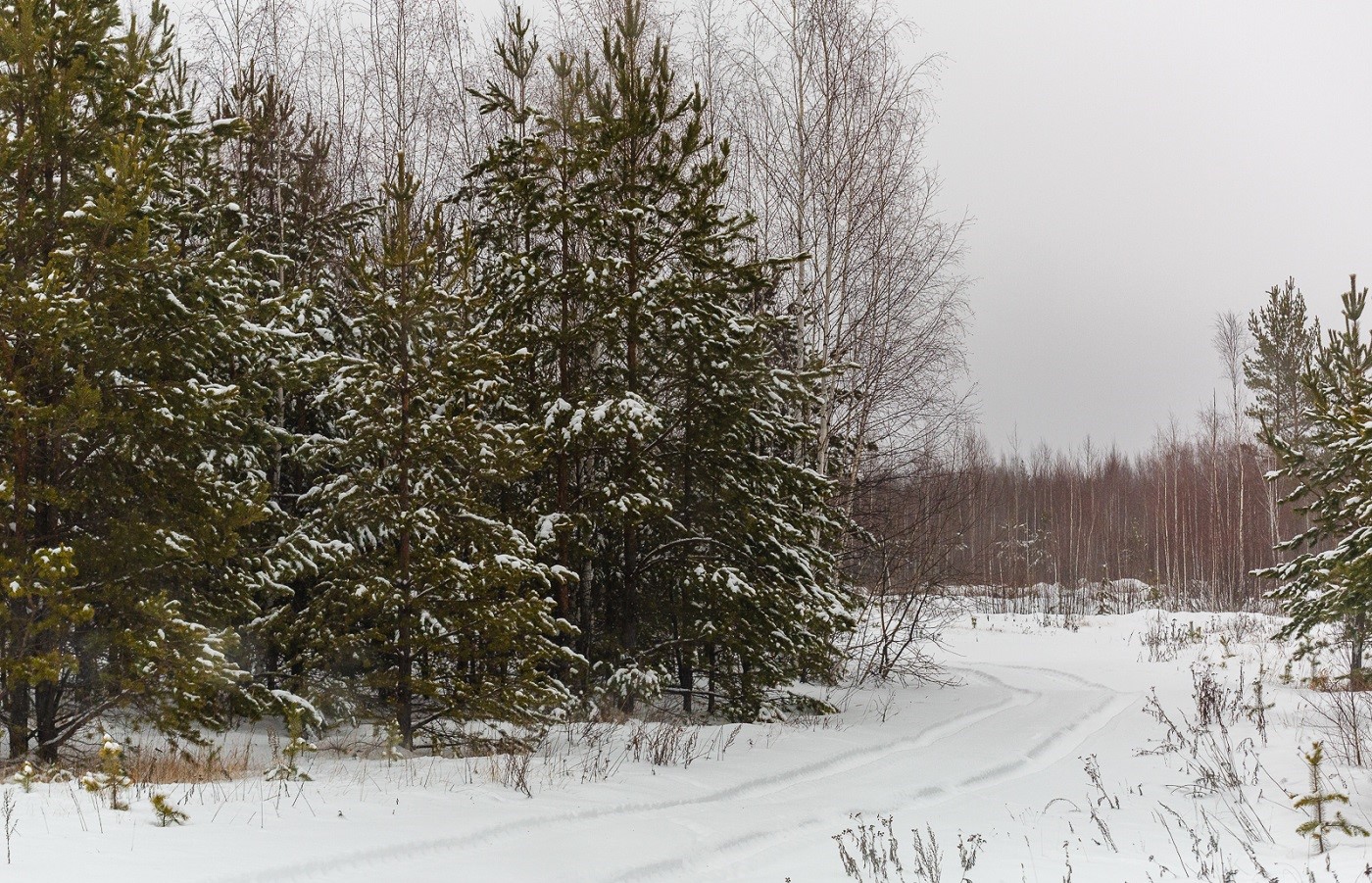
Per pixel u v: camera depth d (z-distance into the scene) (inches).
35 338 394.3
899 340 921.5
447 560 498.0
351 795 371.2
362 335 545.0
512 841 323.6
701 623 629.3
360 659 496.4
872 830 358.6
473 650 502.9
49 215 437.7
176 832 286.7
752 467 658.2
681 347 631.8
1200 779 466.3
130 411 426.0
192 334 455.8
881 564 916.6
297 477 662.5
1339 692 700.7
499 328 616.4
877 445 959.0
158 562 436.5
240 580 479.2
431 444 506.3
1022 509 2751.0
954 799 448.1
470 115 1021.8
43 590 373.1
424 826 323.3
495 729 519.8
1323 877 302.4
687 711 677.3
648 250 644.7
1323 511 675.4
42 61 446.3
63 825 282.8
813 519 700.0
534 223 634.8
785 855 341.4
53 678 380.8
